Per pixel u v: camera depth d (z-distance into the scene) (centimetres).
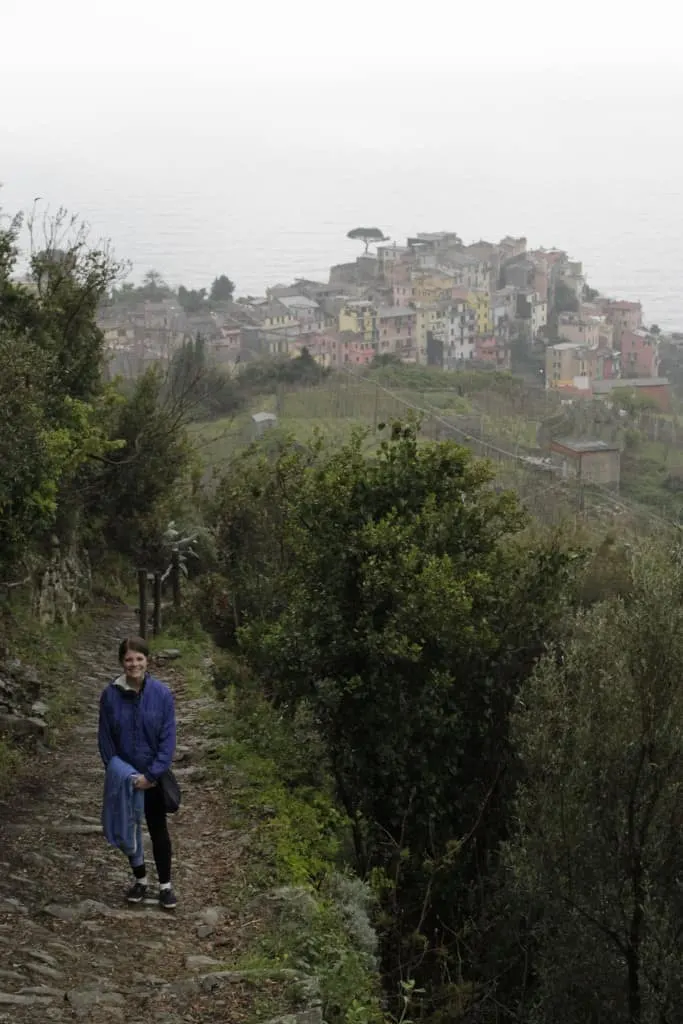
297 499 1269
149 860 880
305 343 17375
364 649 1176
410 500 1275
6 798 975
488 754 1260
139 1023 635
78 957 708
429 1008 996
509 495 1311
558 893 1167
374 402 9219
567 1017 1177
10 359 1140
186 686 1450
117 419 2412
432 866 1069
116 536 2425
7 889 788
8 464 1112
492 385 11756
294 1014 654
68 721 1242
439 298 18988
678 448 9831
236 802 1034
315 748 1224
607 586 1534
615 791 1187
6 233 1870
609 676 1179
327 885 899
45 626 1638
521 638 1255
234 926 787
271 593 1647
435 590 1144
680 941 1217
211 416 7281
